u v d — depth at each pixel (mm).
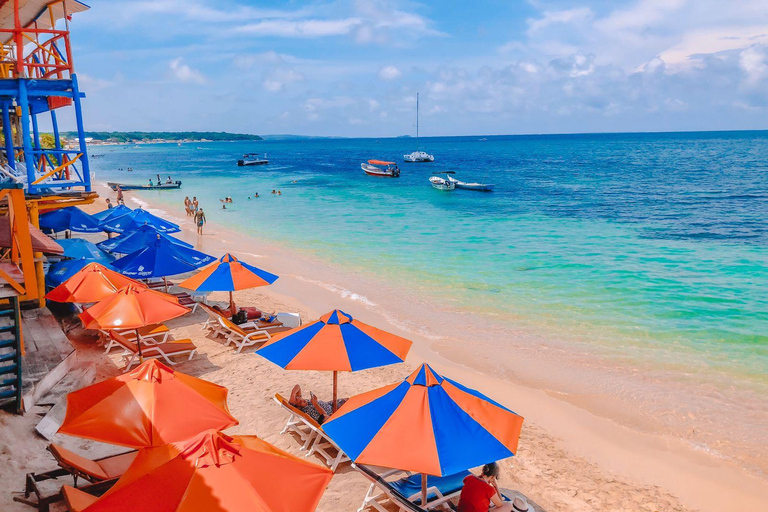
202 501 3646
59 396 7836
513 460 8008
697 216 33438
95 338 11852
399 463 4773
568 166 85750
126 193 50750
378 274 19312
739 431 8906
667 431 8930
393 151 170750
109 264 13141
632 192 47906
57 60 12078
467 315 14688
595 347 12398
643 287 17125
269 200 44281
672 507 6992
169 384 5781
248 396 9570
